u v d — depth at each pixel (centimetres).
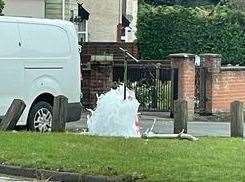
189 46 5712
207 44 5694
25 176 1731
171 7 5888
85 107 3747
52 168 1711
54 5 4775
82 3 6125
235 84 3844
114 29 6309
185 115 2291
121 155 1877
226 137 2344
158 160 1816
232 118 2344
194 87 3656
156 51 5750
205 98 3719
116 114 2322
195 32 5712
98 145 2028
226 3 6072
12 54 2481
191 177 1612
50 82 2580
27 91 2519
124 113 2327
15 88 2486
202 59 3734
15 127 2464
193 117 3572
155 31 5744
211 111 3706
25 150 1928
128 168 1697
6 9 4438
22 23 2519
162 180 1579
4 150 1925
